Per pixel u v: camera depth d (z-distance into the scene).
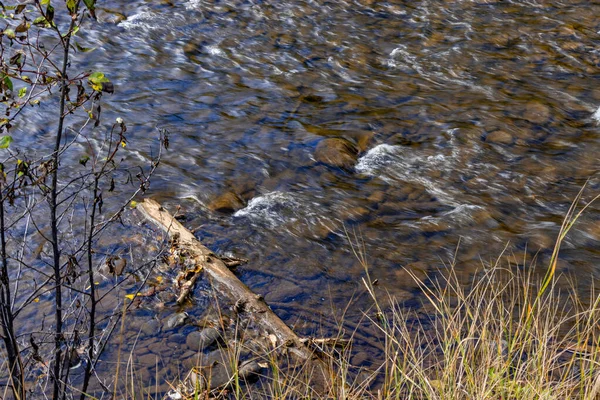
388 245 5.61
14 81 8.10
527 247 5.58
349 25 10.31
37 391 3.91
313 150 7.06
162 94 8.20
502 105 8.04
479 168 6.80
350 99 8.20
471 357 3.60
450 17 10.58
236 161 6.84
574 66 9.02
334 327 4.56
